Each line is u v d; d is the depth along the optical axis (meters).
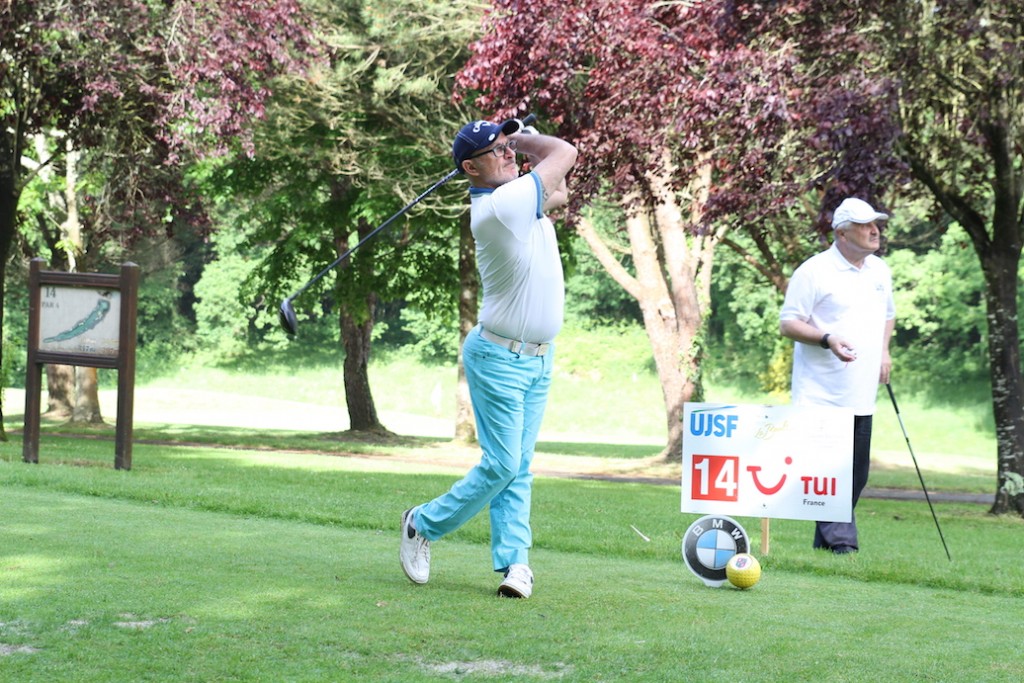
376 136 37.22
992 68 17.81
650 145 20.80
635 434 65.31
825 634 6.26
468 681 5.11
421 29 33.25
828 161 17.89
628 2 20.36
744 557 7.81
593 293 84.62
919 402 69.25
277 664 5.34
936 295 69.00
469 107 34.97
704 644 5.89
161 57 26.59
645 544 9.91
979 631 6.48
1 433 25.94
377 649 5.63
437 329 84.00
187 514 11.12
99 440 30.12
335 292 41.72
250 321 91.06
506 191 7.19
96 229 41.38
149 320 88.94
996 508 18.88
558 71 20.92
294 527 10.50
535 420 7.61
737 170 19.17
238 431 44.25
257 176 42.00
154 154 31.17
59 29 23.81
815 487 9.72
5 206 25.55
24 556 7.96
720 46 18.91
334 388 80.50
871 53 17.89
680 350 34.59
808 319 11.27
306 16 27.64
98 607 6.35
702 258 35.47
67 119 27.48
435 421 62.97
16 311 83.06
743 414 9.91
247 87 26.22
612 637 6.02
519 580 7.14
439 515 7.43
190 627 5.96
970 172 20.33
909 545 11.70
